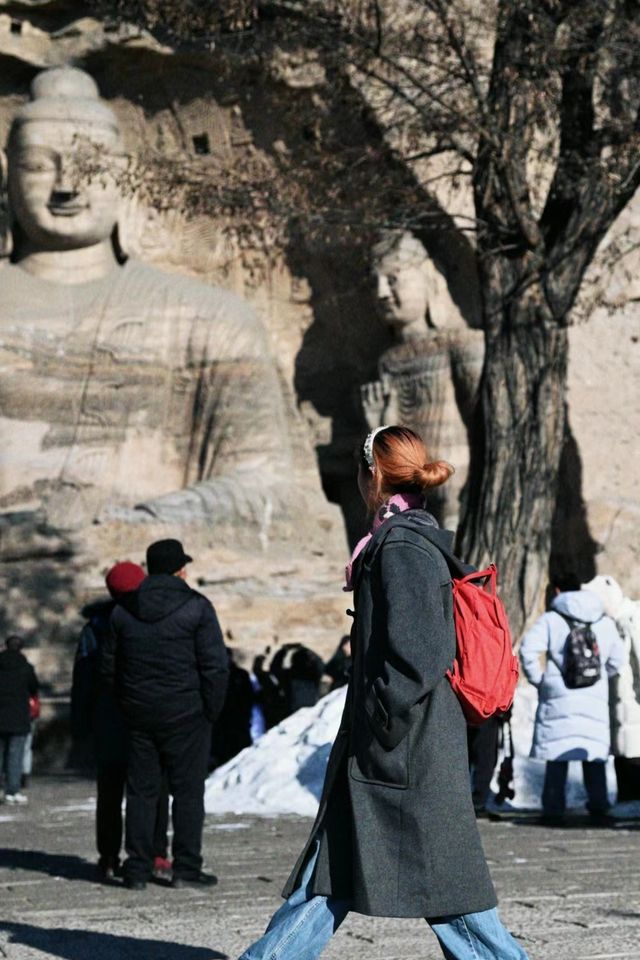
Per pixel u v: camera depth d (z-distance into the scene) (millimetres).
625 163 18609
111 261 28547
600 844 12766
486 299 19188
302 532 26688
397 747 5656
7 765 18109
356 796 5684
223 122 27078
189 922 8703
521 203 18594
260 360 27594
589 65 18688
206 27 20969
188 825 10266
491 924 5660
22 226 28172
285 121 26203
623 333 26078
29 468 26844
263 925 8562
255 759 16891
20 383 27266
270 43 22016
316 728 16766
